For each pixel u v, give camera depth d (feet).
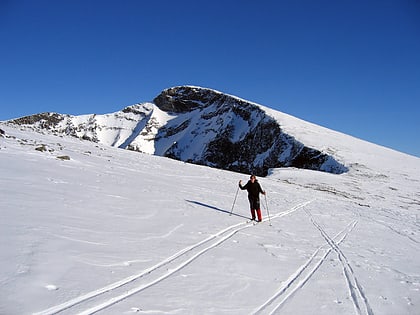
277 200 74.84
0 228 21.08
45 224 23.72
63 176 44.16
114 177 54.65
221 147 530.68
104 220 28.35
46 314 13.30
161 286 17.89
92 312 14.14
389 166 246.06
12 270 16.19
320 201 88.99
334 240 38.42
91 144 127.24
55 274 16.79
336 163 250.16
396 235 49.67
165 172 86.02
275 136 406.82
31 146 66.80
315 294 20.21
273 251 28.81
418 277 26.94
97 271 18.19
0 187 31.40
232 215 43.68
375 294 21.54
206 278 20.06
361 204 102.83
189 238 28.27
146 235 26.68
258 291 19.44
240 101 621.72
